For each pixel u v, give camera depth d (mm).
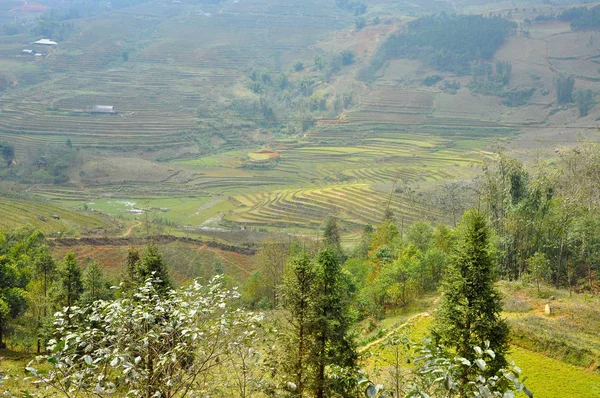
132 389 10898
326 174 196625
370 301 58969
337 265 29938
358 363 29141
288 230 134250
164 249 100875
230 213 156375
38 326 47625
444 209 118875
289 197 161875
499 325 29859
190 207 168500
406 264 59031
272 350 14523
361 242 93062
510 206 60969
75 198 176625
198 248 104375
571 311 44656
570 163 74312
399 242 74750
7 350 46750
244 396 12156
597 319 43188
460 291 30406
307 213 147750
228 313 11867
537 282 52906
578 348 38250
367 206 143125
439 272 64500
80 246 98062
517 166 62656
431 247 66750
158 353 11672
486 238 30766
